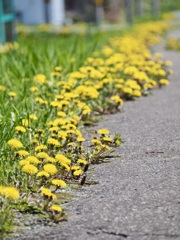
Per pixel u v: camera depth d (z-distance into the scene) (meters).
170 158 6.72
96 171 6.34
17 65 11.06
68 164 6.19
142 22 38.94
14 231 4.93
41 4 37.31
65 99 8.23
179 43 19.98
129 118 8.72
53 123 7.09
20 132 6.66
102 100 9.34
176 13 52.47
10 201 5.22
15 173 5.95
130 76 11.23
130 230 4.89
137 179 6.04
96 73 9.89
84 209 5.34
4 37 16.66
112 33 25.12
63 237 4.83
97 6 36.53
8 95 8.93
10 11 17.06
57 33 25.59
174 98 10.16
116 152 6.99
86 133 7.95
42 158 6.09
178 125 8.15
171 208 5.27
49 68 11.10
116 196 5.61
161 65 13.34
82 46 14.46
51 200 5.39
